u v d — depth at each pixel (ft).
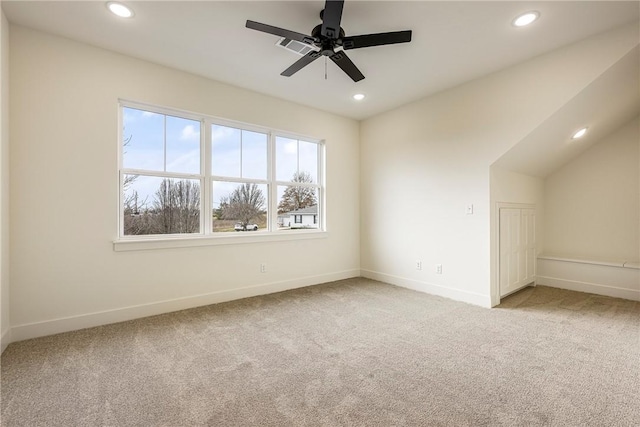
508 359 6.91
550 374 6.26
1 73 7.09
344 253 15.11
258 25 6.64
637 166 12.19
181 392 5.68
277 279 12.74
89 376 6.20
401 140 13.66
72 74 8.49
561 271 13.14
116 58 9.17
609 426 4.76
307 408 5.22
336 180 14.80
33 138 7.95
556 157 12.67
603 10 7.23
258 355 7.13
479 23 7.71
